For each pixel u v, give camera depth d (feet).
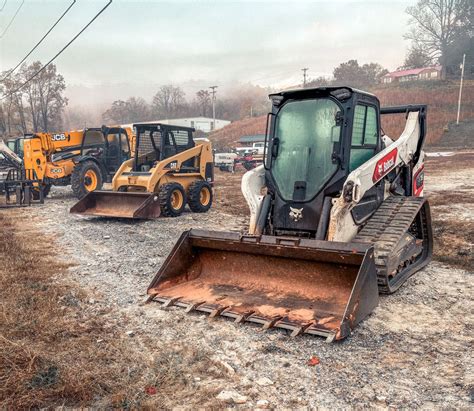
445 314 16.57
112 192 38.22
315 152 18.28
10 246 27.68
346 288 16.01
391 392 11.39
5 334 14.49
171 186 38.65
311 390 11.52
